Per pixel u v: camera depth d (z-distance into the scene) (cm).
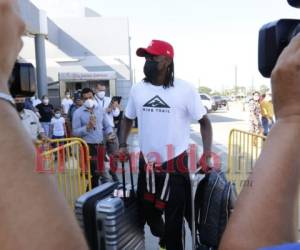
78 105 916
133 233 251
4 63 52
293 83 53
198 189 269
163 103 282
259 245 50
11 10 53
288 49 56
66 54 2397
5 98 52
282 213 51
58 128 1007
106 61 2406
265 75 81
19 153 49
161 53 279
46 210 48
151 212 277
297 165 53
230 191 250
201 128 303
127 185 298
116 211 218
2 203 46
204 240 253
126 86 2416
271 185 53
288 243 50
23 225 46
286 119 54
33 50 2191
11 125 50
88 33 2395
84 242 50
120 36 2395
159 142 281
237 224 53
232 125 2033
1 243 45
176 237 275
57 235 47
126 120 318
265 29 78
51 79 2389
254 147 576
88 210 218
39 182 49
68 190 478
